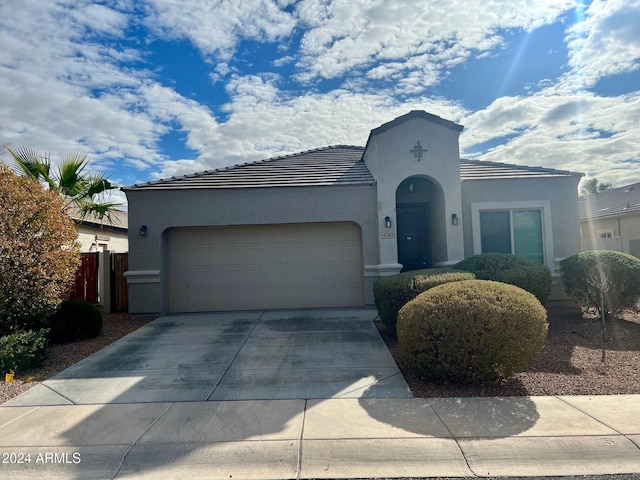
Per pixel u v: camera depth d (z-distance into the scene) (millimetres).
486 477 3740
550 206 11523
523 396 5383
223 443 4328
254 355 7477
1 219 7465
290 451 4145
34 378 6547
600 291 7906
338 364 6875
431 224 12758
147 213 11375
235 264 11719
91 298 12781
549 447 4125
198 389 5938
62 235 8305
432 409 5051
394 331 8492
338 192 11500
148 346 8266
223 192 11453
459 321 5602
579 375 6066
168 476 3824
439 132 11375
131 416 5062
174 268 11703
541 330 5676
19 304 7680
